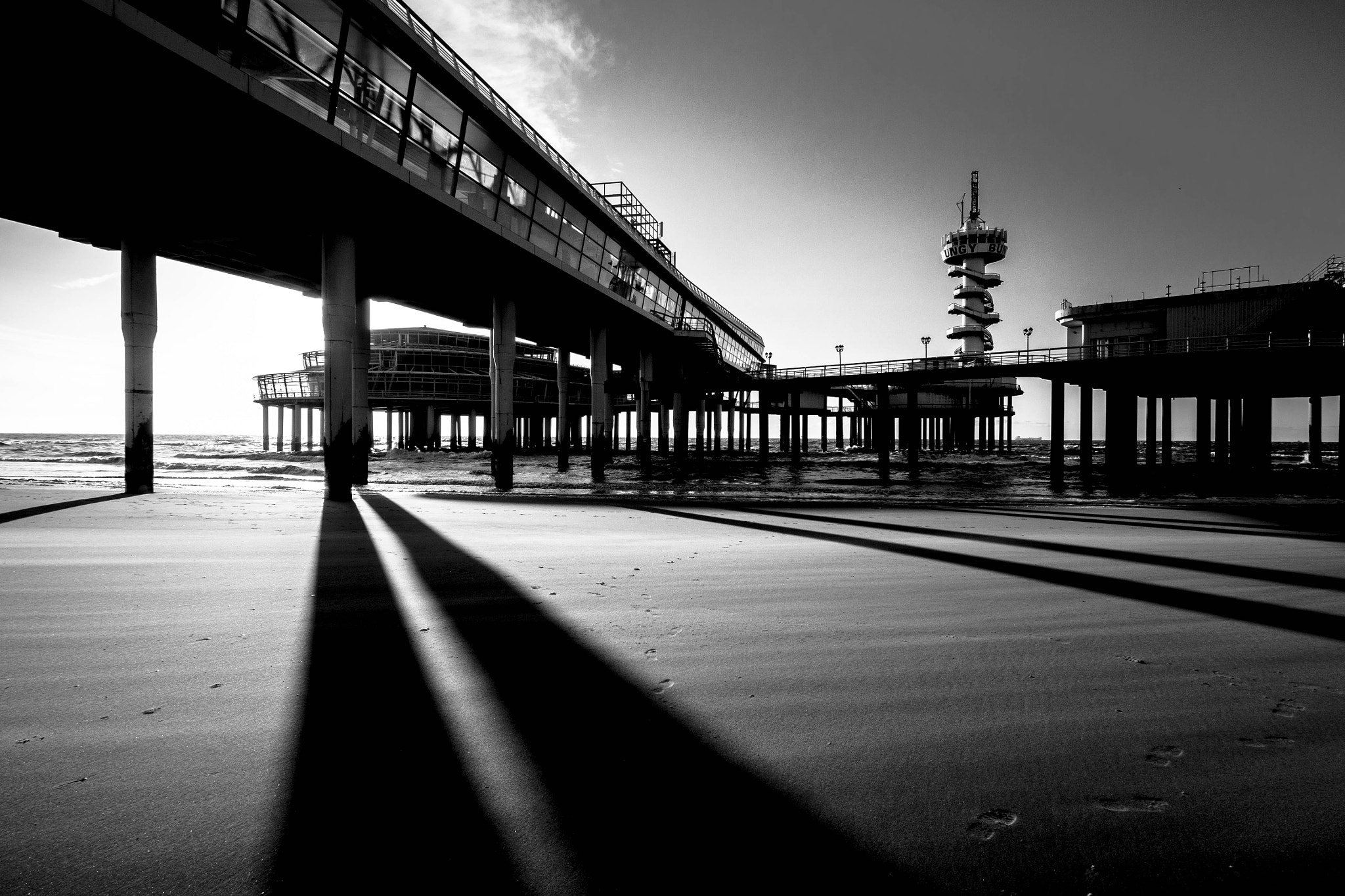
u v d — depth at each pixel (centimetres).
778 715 321
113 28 1073
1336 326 3656
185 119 1362
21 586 599
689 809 230
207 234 1939
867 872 195
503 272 2589
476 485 2833
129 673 368
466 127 1992
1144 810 235
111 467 3578
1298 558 860
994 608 560
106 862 195
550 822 220
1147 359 3150
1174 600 599
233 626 469
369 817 221
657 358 5062
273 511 1351
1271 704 346
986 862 201
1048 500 1959
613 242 3212
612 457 7306
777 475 4272
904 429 10112
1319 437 4959
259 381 7244
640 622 498
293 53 1391
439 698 336
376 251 2330
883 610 547
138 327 1805
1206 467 4203
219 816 221
